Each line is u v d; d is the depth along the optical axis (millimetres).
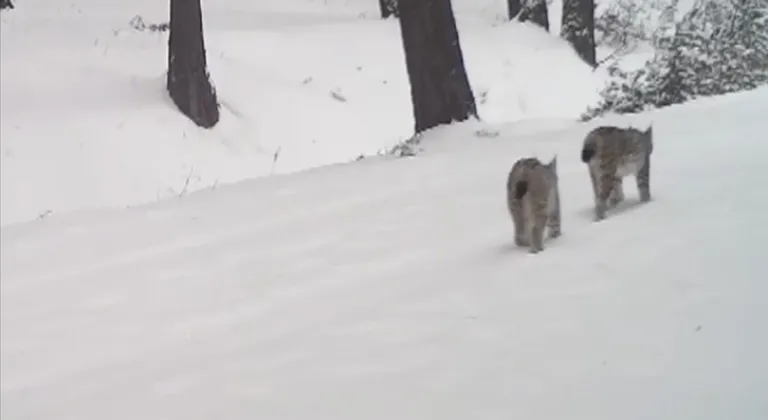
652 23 41969
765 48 24109
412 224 11562
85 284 10766
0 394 7988
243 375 7297
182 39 23656
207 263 11039
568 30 36562
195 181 22078
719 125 15664
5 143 21172
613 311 7164
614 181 10148
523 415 5641
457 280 8844
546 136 17062
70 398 7574
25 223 13930
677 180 11430
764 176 10891
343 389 6598
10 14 29531
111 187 21016
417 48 20234
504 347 6836
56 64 25047
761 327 6348
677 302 7105
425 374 6605
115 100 23781
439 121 20188
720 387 5543
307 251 10977
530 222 9297
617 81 31469
